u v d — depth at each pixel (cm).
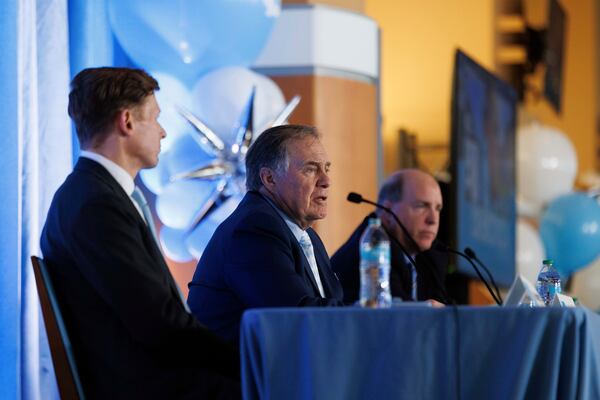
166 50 840
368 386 417
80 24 739
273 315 419
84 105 513
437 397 418
